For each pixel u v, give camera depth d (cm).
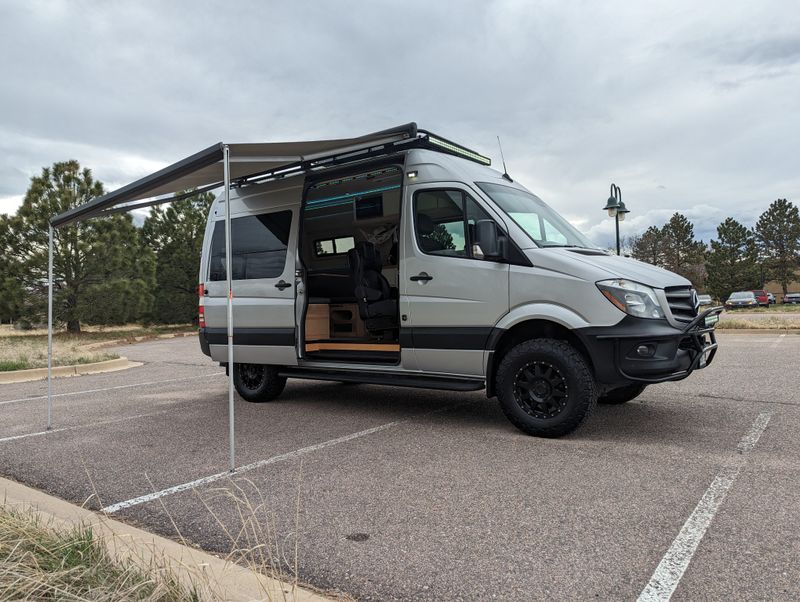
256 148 506
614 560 278
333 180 675
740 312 3519
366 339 680
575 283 491
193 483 412
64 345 1777
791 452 437
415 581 265
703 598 243
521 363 510
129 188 545
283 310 687
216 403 746
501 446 483
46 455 502
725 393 683
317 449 493
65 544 268
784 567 265
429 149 607
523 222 549
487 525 323
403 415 625
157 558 270
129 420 649
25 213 2122
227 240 448
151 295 2427
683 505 341
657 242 6419
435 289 564
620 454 447
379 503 361
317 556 291
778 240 7238
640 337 466
